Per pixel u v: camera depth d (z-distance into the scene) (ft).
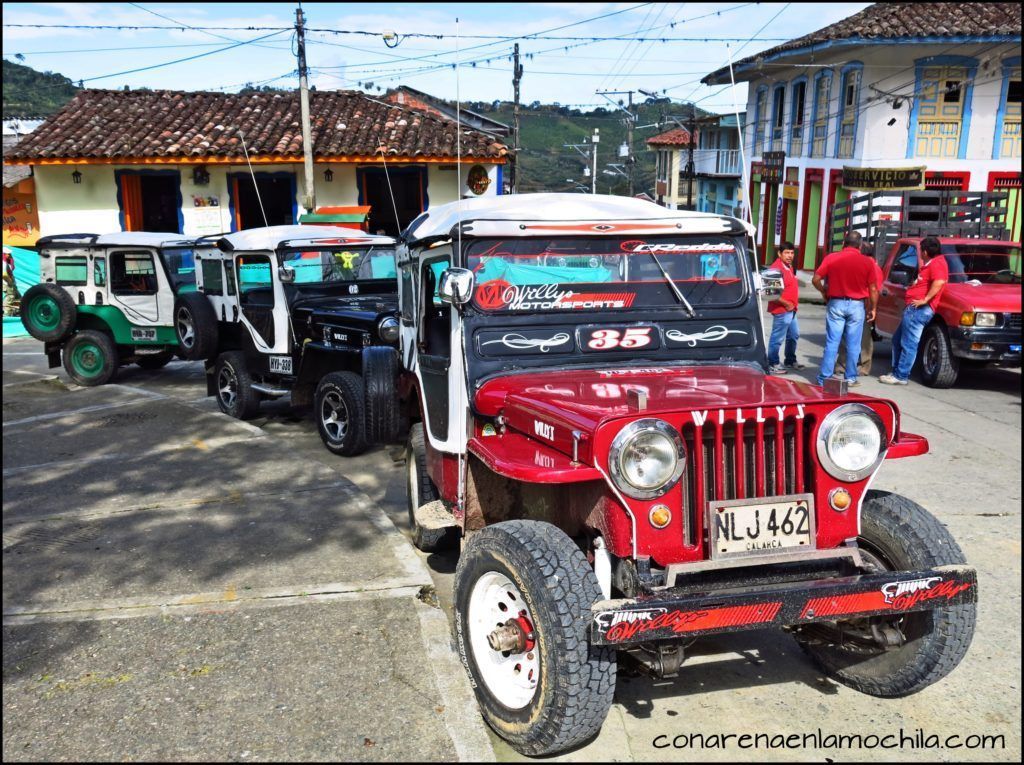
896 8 69.87
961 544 18.54
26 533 18.95
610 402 12.09
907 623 12.42
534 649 11.33
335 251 29.89
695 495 11.34
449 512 15.25
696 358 14.94
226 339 32.63
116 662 13.53
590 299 14.62
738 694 13.29
